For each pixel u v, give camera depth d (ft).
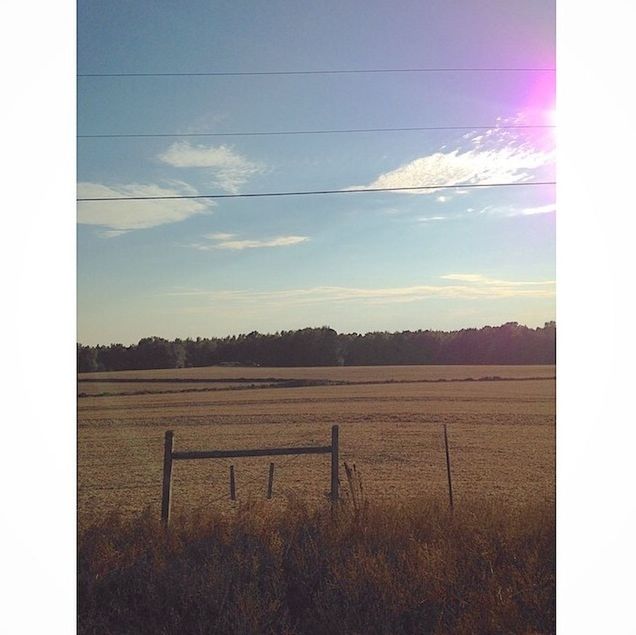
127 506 22.93
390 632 16.39
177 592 17.39
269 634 16.60
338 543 19.11
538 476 24.71
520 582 18.40
